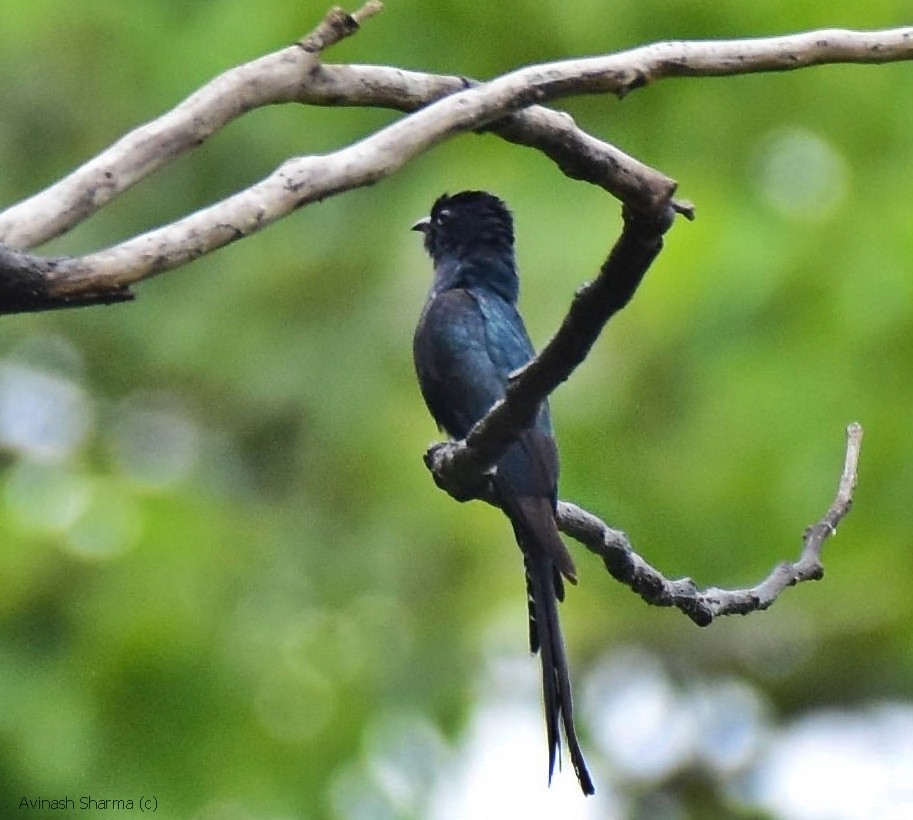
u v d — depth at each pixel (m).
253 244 14.57
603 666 15.75
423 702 13.82
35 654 12.53
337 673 13.66
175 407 15.38
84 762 12.09
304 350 14.14
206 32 13.73
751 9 12.93
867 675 15.70
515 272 10.09
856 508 12.55
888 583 13.82
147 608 12.77
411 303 13.80
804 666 15.88
